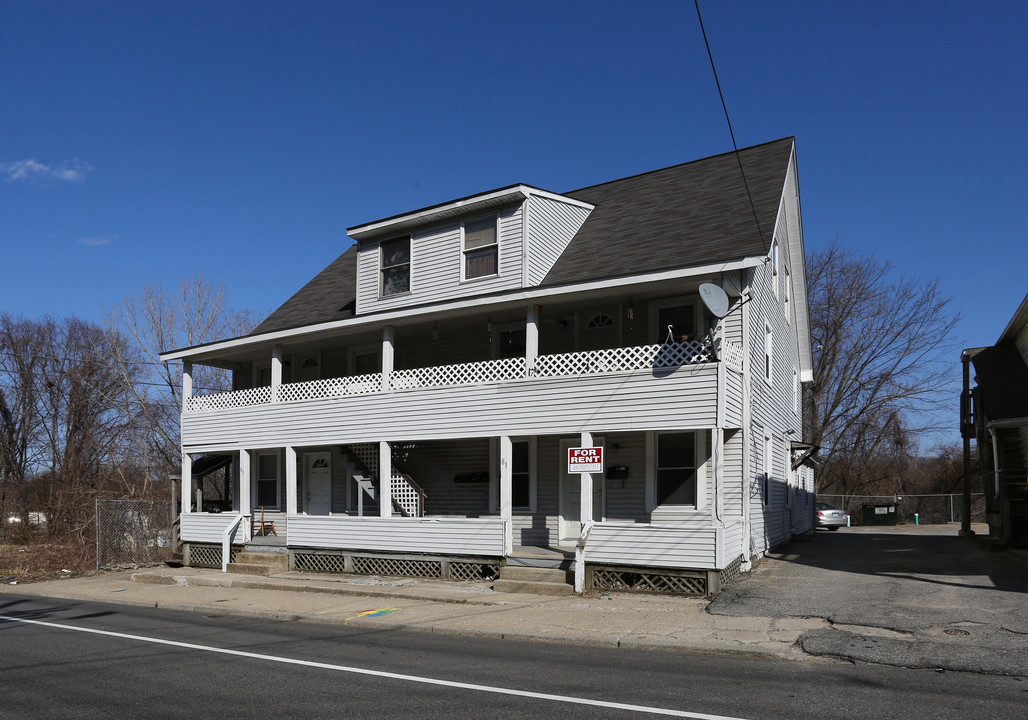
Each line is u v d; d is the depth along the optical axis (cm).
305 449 2328
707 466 1595
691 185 2025
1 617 1387
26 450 4531
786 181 2002
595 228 1986
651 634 1059
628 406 1501
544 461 1820
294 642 1081
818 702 704
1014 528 1775
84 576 2078
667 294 1638
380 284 2072
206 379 4481
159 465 3828
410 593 1502
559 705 703
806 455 2447
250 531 2108
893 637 967
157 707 718
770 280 2030
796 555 1848
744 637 1019
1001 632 964
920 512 4119
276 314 2377
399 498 1886
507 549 1620
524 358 1698
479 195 1833
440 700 727
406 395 1809
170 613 1438
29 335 4619
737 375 1534
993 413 1747
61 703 739
